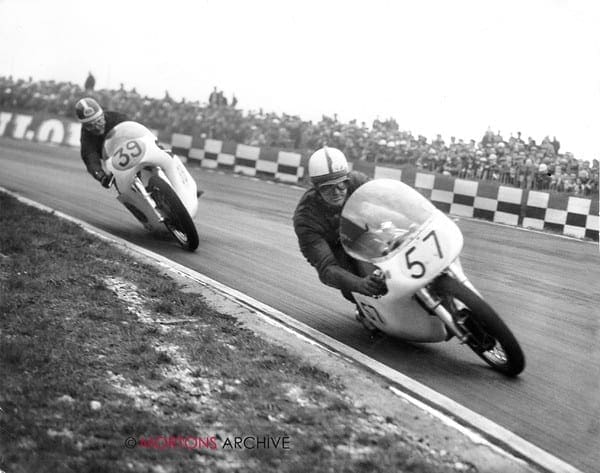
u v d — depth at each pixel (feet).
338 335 15.78
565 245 27.86
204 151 44.06
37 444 10.19
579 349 15.75
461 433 11.36
